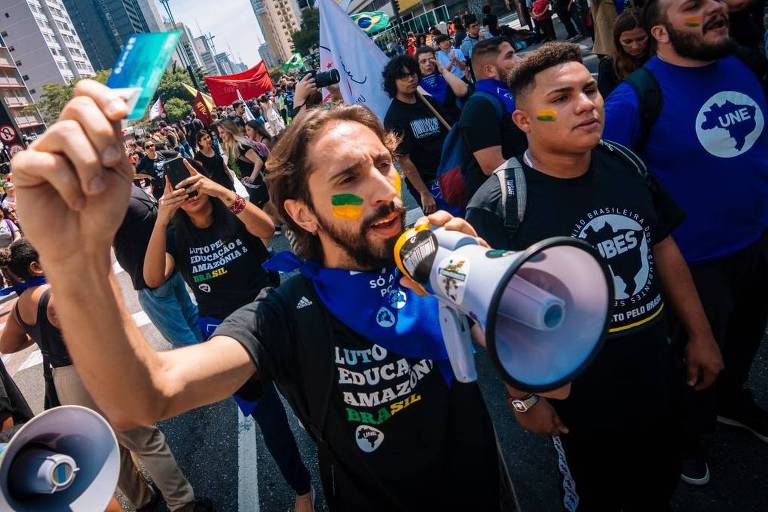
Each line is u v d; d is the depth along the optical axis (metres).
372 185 1.11
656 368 1.60
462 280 0.85
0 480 1.03
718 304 2.03
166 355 0.99
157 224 2.42
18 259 2.39
